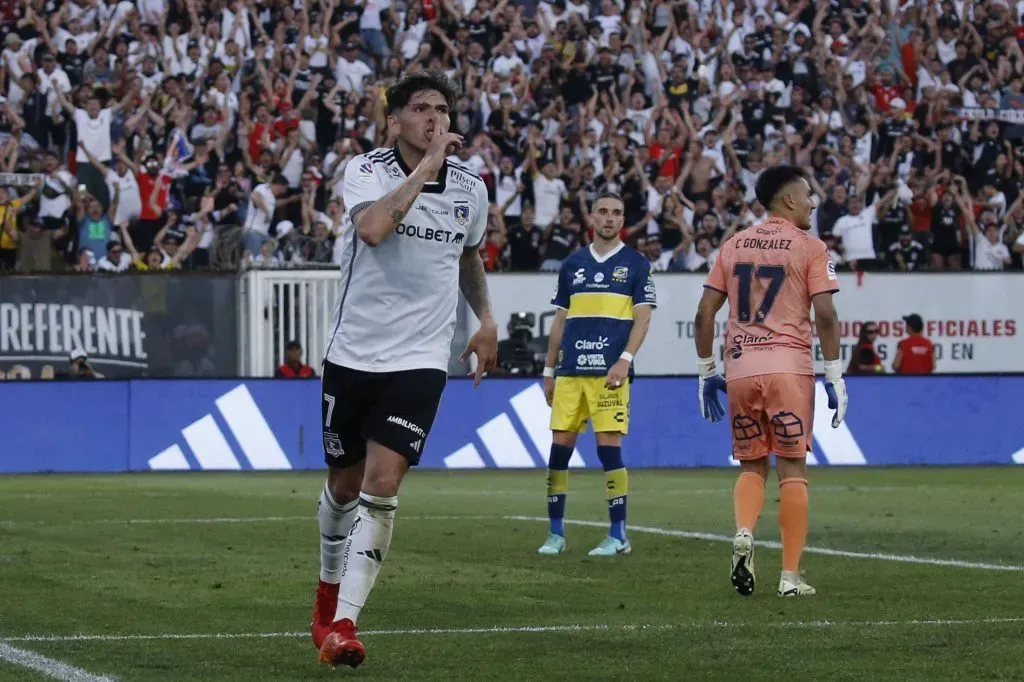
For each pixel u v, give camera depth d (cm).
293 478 3844
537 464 4288
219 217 4781
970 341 4844
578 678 1095
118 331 4434
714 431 4356
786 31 5497
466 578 1716
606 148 5106
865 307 4800
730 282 1598
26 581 1684
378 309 1180
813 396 1584
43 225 4644
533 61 5259
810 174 5191
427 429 1174
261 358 4416
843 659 1173
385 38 5284
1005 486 3475
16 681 1067
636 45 5375
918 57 5528
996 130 5406
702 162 5094
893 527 2402
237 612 1441
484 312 1270
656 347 4694
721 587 1636
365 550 1128
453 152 1170
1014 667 1137
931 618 1395
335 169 4897
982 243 5216
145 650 1215
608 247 2084
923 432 4431
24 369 4378
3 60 4900
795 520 1564
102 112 4819
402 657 1184
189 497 3111
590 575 1750
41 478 3850
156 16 5106
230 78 5038
